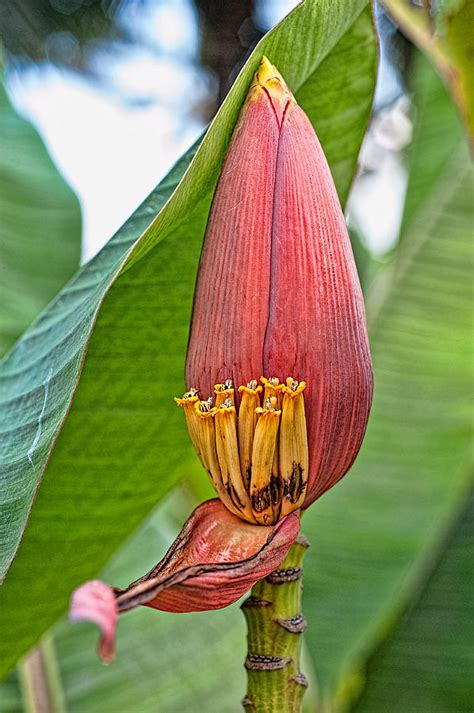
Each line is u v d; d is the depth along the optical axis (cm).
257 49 65
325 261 65
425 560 117
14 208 119
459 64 84
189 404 65
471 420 114
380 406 117
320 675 107
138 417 76
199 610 62
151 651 101
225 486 65
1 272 114
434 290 120
